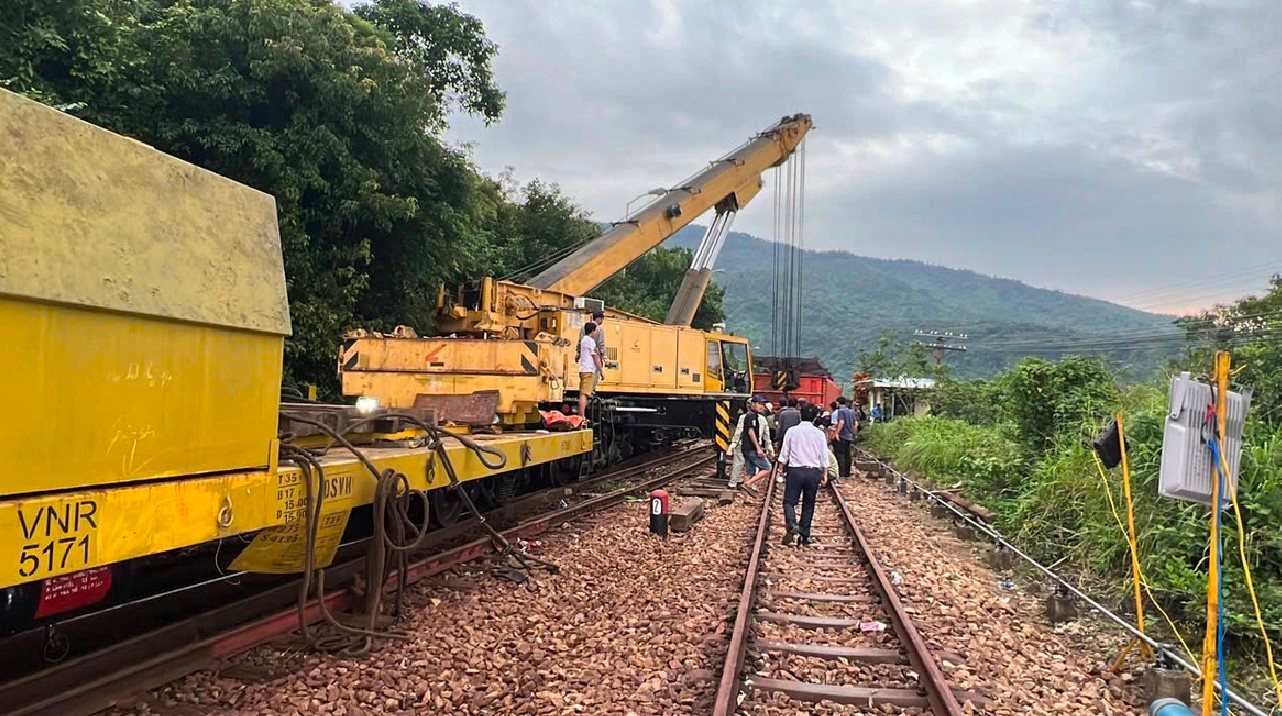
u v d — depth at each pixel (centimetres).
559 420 1028
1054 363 1272
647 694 471
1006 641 602
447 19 1806
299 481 459
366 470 545
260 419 423
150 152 360
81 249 315
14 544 287
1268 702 507
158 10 1350
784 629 616
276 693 441
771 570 815
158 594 545
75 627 471
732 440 1481
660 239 1784
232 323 395
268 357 431
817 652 556
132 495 337
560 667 511
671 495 1338
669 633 589
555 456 948
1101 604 709
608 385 1448
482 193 1955
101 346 325
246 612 548
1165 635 616
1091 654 581
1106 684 521
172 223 367
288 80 1263
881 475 1816
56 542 302
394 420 629
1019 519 978
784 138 2150
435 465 641
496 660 520
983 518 1087
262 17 1225
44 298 295
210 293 383
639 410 1579
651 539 944
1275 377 877
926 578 797
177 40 1209
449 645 539
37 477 298
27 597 377
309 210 1307
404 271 1544
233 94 1222
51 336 304
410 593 641
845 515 1147
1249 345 943
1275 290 2000
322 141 1266
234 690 441
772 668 527
